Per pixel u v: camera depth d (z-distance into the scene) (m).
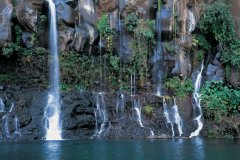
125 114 18.66
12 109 17.52
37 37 19.38
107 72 20.09
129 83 20.03
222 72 20.56
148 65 20.25
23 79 19.12
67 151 13.34
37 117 17.47
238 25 21.50
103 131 17.78
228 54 20.45
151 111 18.75
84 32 19.95
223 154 12.61
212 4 21.19
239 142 16.20
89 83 19.80
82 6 20.28
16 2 19.38
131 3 20.39
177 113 19.03
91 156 12.19
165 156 12.17
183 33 20.75
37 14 19.20
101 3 20.47
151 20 20.56
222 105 19.47
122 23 20.30
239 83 20.00
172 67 20.33
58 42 19.75
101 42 20.16
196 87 20.42
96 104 18.66
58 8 19.89
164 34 20.47
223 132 18.53
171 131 18.39
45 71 19.42
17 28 19.16
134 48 20.17
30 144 15.27
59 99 18.23
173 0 20.77
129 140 16.89
